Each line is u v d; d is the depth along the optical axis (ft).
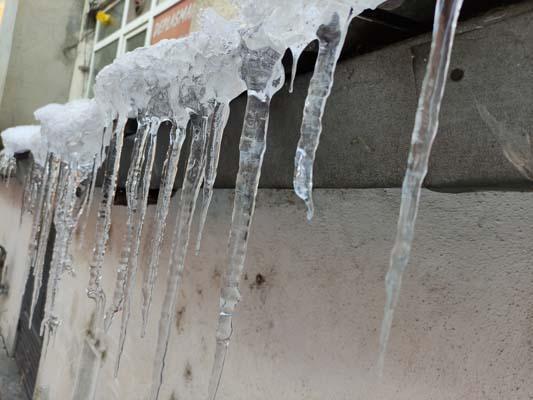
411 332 3.15
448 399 2.86
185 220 4.31
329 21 2.57
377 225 3.53
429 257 3.10
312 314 4.02
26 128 13.53
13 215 18.04
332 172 3.74
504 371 2.59
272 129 4.38
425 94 2.00
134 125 6.66
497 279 2.69
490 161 2.61
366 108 3.41
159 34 10.27
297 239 4.32
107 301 8.34
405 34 3.24
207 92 3.85
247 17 2.88
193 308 5.89
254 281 4.78
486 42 2.63
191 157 4.30
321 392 3.80
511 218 2.67
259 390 4.48
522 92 2.44
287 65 3.86
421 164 2.00
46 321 8.80
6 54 18.69
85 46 18.72
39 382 11.94
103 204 6.83
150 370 6.59
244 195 3.36
